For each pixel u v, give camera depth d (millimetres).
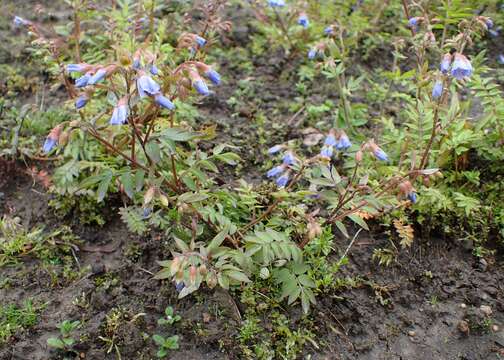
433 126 531
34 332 482
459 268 547
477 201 552
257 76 754
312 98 723
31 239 548
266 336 481
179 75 443
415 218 573
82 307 499
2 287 516
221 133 661
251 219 542
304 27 769
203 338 475
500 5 831
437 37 806
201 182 545
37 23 818
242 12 855
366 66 780
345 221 570
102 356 466
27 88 719
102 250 551
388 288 526
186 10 809
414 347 494
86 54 683
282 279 485
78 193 562
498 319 514
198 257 446
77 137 565
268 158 638
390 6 839
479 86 590
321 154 494
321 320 498
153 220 515
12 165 609
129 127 511
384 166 571
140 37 732
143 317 490
